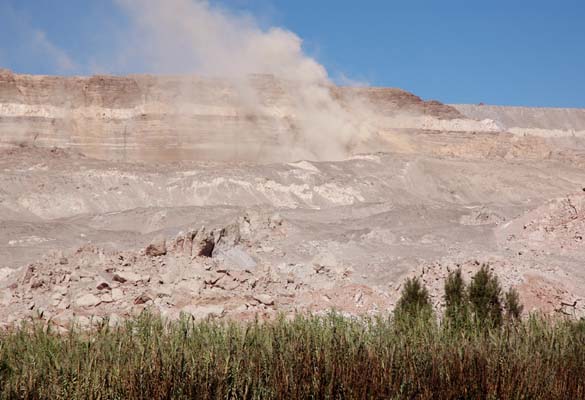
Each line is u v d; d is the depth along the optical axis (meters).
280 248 86.69
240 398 26.89
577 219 87.31
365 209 148.50
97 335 32.41
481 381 28.52
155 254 59.53
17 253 99.00
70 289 48.31
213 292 48.75
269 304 48.19
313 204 187.38
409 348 30.48
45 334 33.06
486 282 45.84
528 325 36.44
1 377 27.33
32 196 168.00
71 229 121.50
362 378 27.70
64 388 26.42
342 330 32.09
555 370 29.91
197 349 29.62
